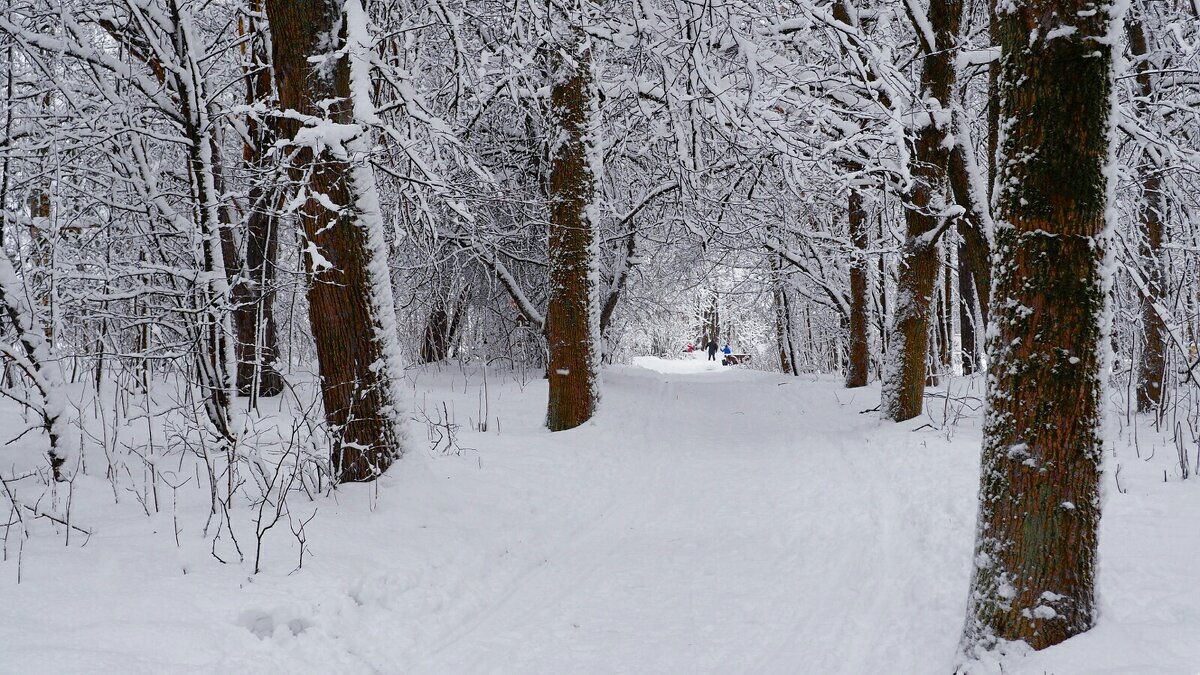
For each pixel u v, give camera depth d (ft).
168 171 30.04
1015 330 12.08
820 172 36.83
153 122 26.43
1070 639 11.57
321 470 21.44
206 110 22.58
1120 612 12.79
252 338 36.68
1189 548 15.29
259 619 13.94
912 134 34.19
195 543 16.43
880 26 39.09
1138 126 28.09
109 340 26.76
